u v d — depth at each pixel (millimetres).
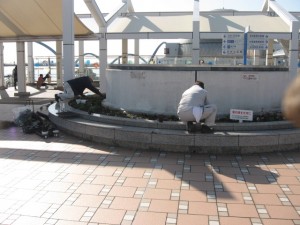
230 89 7891
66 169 5848
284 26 18578
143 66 8312
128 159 6402
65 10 10992
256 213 4250
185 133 6715
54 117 9008
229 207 4418
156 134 6793
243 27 18359
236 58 22609
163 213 4258
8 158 6453
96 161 6289
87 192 4887
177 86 7883
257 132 6820
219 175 5582
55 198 4680
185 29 18062
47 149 7066
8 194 4812
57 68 22547
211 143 6582
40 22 15844
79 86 10531
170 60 22312
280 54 31609
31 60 26688
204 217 4148
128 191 4930
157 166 6008
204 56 24188
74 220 4078
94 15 16469
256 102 8055
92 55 29953
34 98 16672
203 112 6512
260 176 5535
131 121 7469
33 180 5340
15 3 14242
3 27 16484
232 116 7312
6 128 9195
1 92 19578
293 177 5492
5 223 4000
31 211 4301
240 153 6672
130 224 3984
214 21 19531
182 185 5160
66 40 11062
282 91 8461
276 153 6742
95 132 7477
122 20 20344
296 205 4473
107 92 9891
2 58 21859
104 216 4176
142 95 8250
